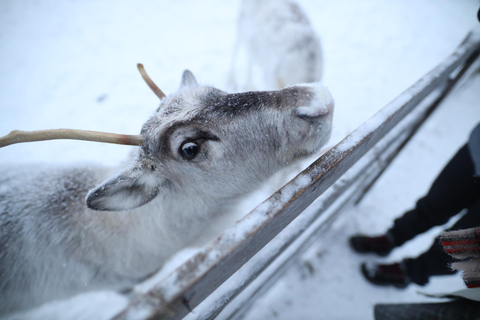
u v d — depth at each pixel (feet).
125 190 1.89
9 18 6.00
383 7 6.36
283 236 2.01
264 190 2.31
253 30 4.53
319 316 2.63
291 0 4.45
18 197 2.21
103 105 4.49
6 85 4.75
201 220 2.24
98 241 2.18
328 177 1.65
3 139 1.71
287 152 2.03
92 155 3.85
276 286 2.75
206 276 1.23
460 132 4.07
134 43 5.52
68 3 6.40
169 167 1.99
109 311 2.75
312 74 3.83
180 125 1.89
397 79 4.94
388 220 3.23
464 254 1.60
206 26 5.90
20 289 2.20
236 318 2.46
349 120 4.31
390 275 2.70
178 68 5.05
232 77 4.87
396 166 3.73
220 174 2.04
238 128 1.94
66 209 2.17
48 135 1.75
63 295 2.35
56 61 5.16
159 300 1.14
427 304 1.96
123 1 6.50
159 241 2.22
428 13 6.23
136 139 1.94
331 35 5.70
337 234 3.06
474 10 6.31
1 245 2.12
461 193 2.30
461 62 2.78
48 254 2.17
